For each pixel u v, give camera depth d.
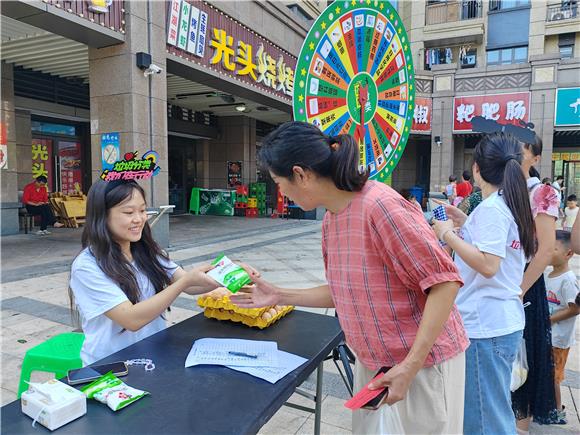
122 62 6.07
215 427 1.08
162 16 6.50
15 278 5.05
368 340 1.29
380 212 1.17
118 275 1.62
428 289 1.15
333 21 1.88
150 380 1.33
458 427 1.33
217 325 1.86
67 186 10.40
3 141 7.83
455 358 1.30
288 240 8.30
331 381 2.80
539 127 13.81
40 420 1.08
